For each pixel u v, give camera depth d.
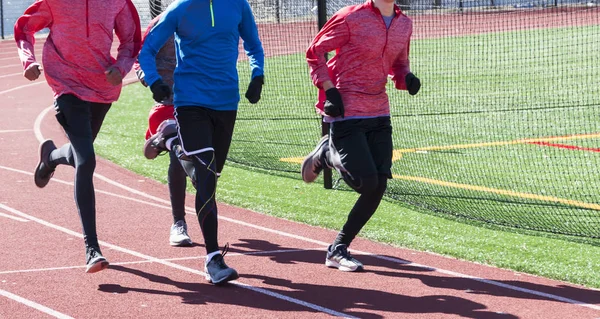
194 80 6.19
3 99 19.06
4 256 6.91
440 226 7.89
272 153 11.77
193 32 6.13
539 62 21.94
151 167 10.95
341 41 6.23
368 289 6.08
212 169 6.12
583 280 6.25
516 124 14.05
